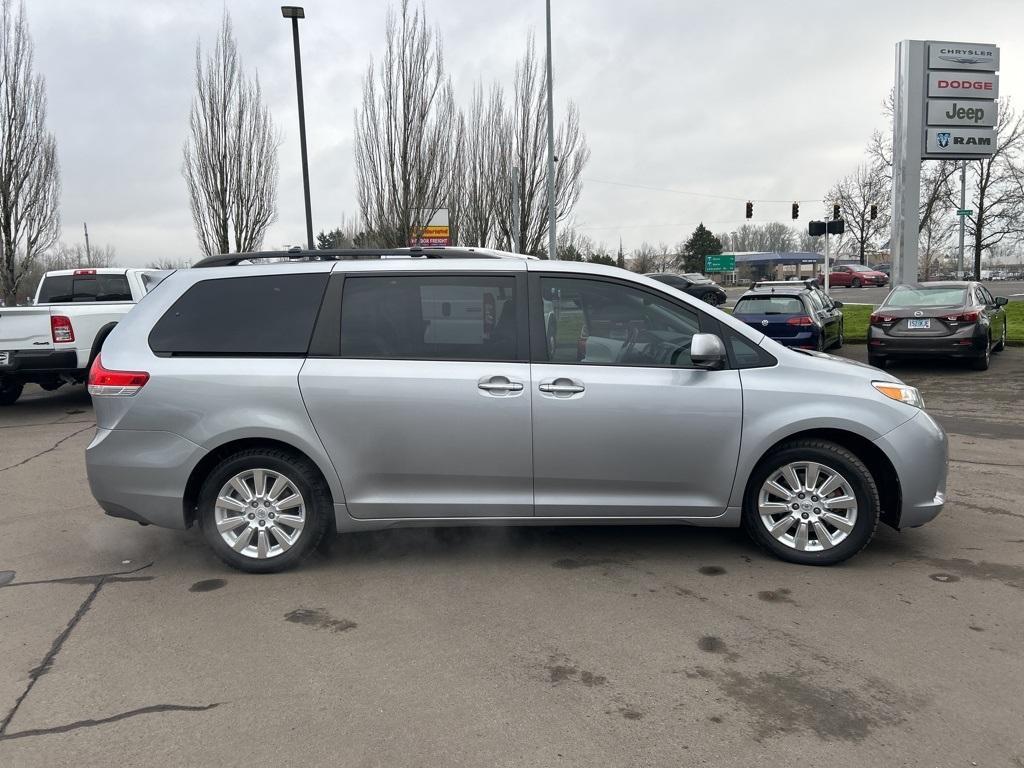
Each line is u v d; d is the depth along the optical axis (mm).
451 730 2932
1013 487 6199
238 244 23344
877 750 2773
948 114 16844
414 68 20234
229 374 4379
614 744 2830
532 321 4453
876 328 12633
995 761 2707
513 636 3709
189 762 2750
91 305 10508
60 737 2906
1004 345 15617
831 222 21531
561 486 4438
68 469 7410
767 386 4383
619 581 4367
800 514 4504
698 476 4434
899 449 4363
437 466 4406
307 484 4453
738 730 2906
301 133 18406
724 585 4277
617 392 4344
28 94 20688
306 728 2955
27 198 21094
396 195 20719
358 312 4484
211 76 22297
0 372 10203
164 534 5336
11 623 3904
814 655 3473
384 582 4402
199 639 3711
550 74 20844
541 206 24188
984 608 3932
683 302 4516
